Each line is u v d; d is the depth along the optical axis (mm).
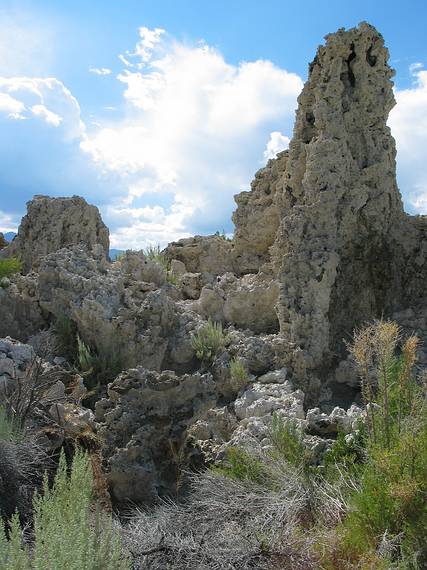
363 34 11422
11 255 14000
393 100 11664
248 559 5617
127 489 7527
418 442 5758
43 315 11469
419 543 5414
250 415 8828
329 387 10180
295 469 6746
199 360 10766
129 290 11422
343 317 10914
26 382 8406
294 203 11969
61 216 13945
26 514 6965
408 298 11453
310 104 11945
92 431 8133
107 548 4645
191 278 13141
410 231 11578
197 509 6691
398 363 7324
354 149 11398
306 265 10578
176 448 7875
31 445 7559
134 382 8055
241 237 13664
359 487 6246
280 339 10203
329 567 5473
